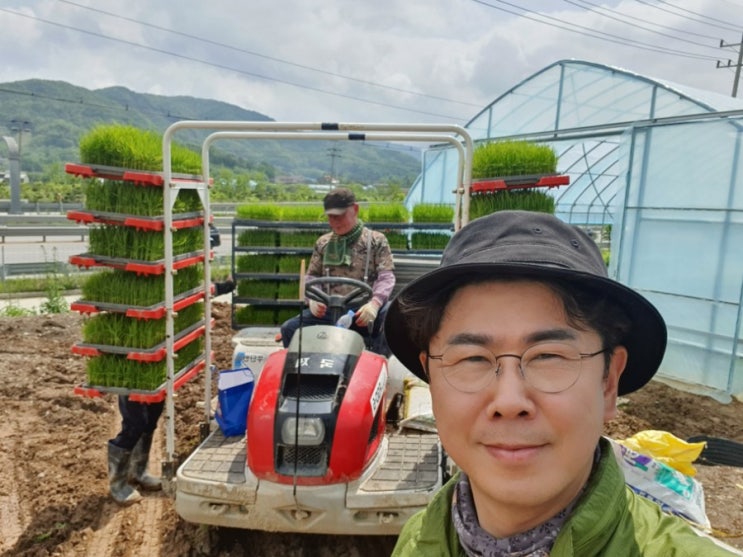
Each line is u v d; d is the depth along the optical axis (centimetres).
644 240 701
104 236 344
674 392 634
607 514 86
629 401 597
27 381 570
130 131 350
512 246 92
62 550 308
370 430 269
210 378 396
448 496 108
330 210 399
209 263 391
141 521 334
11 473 393
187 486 265
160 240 348
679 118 647
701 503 265
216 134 372
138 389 346
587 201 1628
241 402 320
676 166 661
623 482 91
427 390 358
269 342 405
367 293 384
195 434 448
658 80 799
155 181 332
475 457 90
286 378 275
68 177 5066
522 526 92
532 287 92
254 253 768
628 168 711
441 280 96
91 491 366
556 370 88
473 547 96
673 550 84
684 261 657
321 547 313
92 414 503
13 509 349
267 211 748
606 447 96
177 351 379
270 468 256
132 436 352
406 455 295
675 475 265
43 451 427
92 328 351
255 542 315
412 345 122
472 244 97
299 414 254
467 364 92
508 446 87
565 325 90
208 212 389
